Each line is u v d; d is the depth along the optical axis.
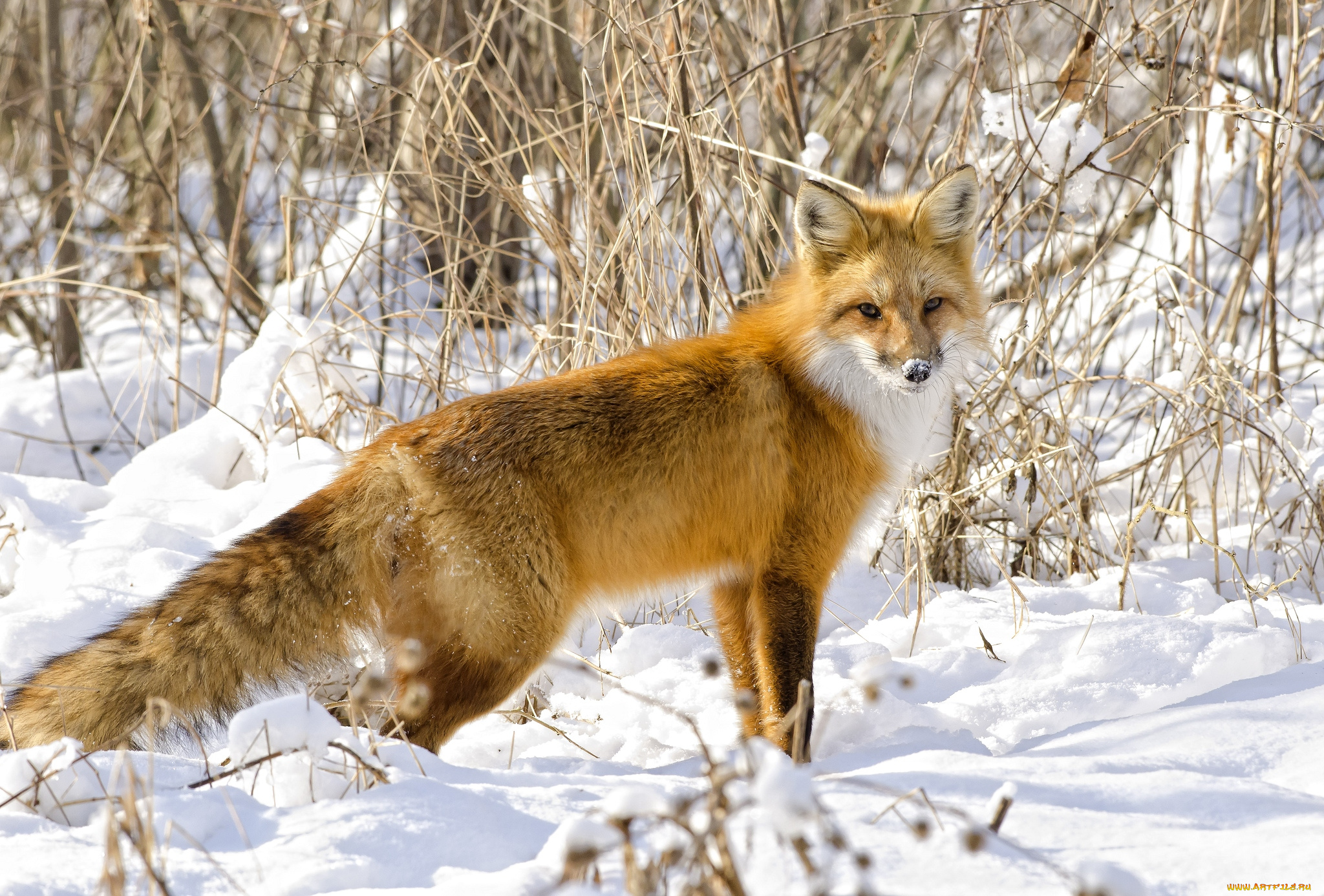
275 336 14.27
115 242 23.89
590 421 8.29
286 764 6.33
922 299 9.15
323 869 5.32
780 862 5.25
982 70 13.77
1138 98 20.91
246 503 12.29
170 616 7.79
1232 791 6.11
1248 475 13.88
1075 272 14.66
